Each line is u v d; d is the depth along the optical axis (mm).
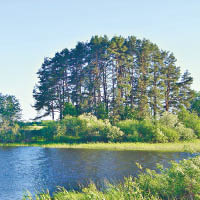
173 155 32969
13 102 60906
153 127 48750
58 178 21547
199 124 53250
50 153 37469
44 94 71500
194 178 12047
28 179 21453
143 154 34438
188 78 72625
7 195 17266
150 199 12047
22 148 44500
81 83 72438
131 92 68125
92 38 72562
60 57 74125
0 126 57062
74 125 53562
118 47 69938
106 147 43125
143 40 70750
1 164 28625
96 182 19797
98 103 67500
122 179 20469
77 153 36781
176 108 70938
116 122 57938
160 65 71625
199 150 35188
